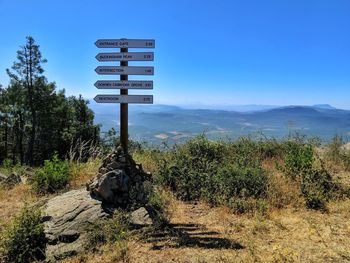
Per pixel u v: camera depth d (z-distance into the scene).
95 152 4.81
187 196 3.15
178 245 2.18
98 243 2.25
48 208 2.70
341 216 2.57
